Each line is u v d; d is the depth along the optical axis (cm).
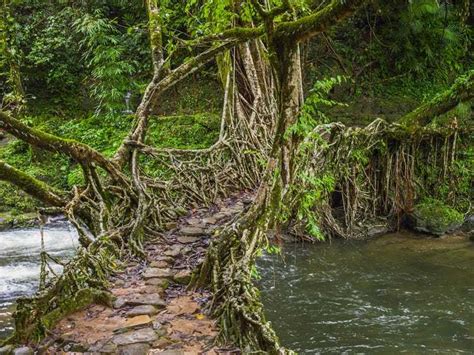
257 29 476
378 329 483
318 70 1177
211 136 1031
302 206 504
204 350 312
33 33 1216
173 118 1070
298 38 358
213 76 1197
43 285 366
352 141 748
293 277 625
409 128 804
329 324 495
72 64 1230
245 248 409
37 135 526
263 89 893
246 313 317
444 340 460
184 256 497
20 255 700
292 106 391
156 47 762
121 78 1100
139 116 686
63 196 538
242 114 867
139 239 520
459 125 868
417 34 1163
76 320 354
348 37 1235
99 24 1055
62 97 1211
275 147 410
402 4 1123
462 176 851
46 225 841
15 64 1048
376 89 1173
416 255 705
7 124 512
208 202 716
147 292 402
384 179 814
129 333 333
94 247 450
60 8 1261
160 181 672
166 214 616
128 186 586
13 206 873
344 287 591
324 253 714
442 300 550
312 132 432
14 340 319
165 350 312
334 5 330
